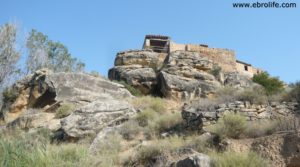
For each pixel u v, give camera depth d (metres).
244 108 14.56
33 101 23.98
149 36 36.72
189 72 27.28
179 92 25.56
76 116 17.20
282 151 10.14
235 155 9.45
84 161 7.56
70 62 41.91
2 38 29.14
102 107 17.88
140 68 29.28
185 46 32.59
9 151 5.79
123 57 31.00
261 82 29.58
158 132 15.81
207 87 26.30
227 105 14.81
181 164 9.84
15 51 29.33
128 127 16.17
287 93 16.09
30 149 6.73
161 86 26.62
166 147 12.15
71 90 23.23
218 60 33.06
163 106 21.92
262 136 11.76
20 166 5.76
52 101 22.98
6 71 28.17
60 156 7.24
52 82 23.33
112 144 14.07
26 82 25.23
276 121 12.49
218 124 12.64
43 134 16.77
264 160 9.65
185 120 15.53
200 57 29.17
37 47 37.12
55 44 40.94
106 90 24.53
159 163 11.15
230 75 30.06
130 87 27.03
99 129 16.77
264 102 15.37
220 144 11.46
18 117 22.03
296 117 12.86
